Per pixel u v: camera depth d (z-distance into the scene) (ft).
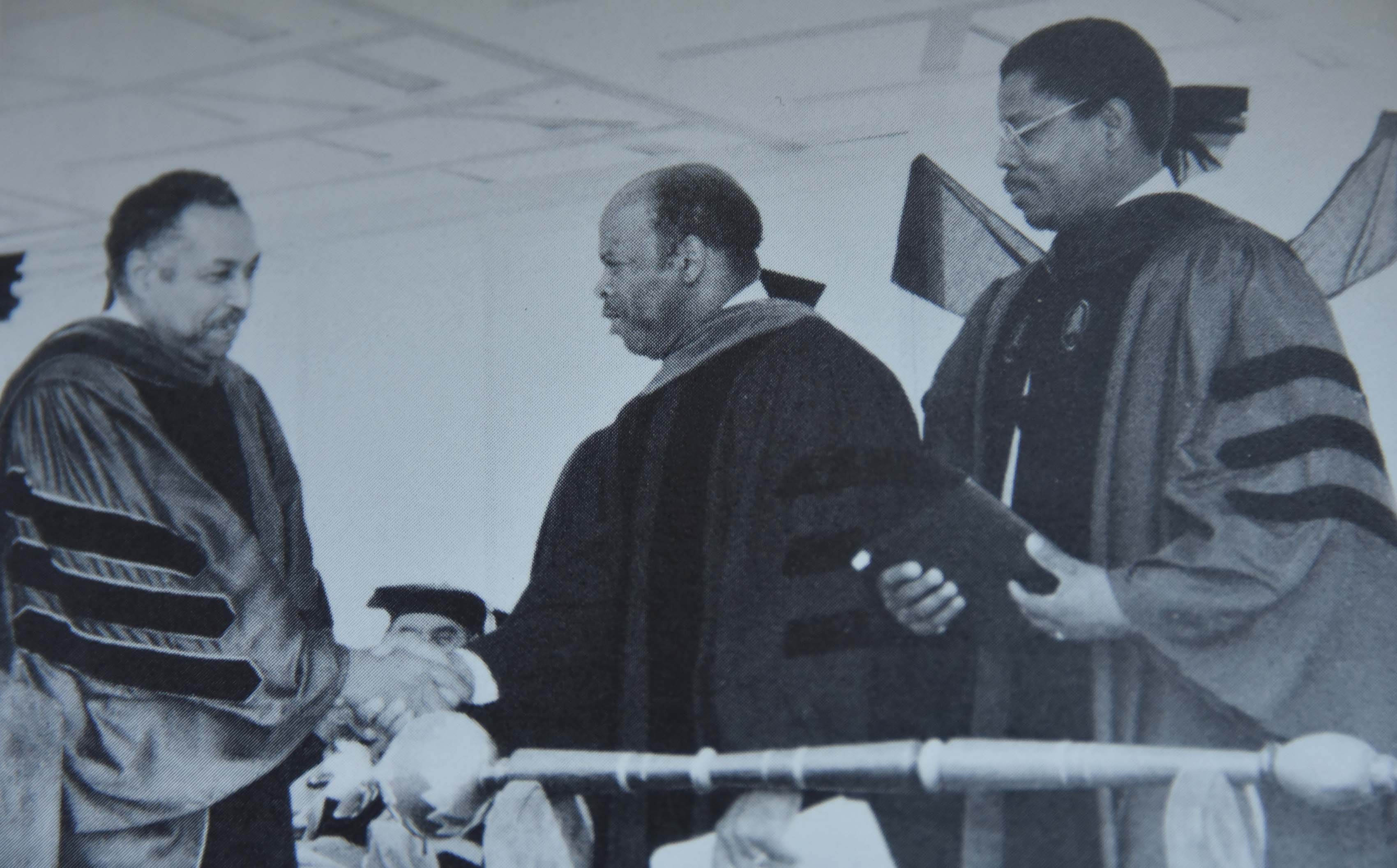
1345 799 9.75
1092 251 11.01
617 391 11.92
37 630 12.47
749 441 11.35
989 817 10.33
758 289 11.74
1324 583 10.08
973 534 10.78
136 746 12.19
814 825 10.62
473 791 11.51
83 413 12.76
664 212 11.93
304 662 12.17
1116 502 10.55
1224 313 10.59
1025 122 11.23
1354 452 10.20
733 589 11.14
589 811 11.17
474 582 11.99
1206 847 9.94
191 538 12.48
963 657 10.62
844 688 10.77
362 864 11.71
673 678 11.16
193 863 11.99
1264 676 10.08
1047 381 10.87
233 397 12.80
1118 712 10.29
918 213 11.43
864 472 11.09
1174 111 11.01
